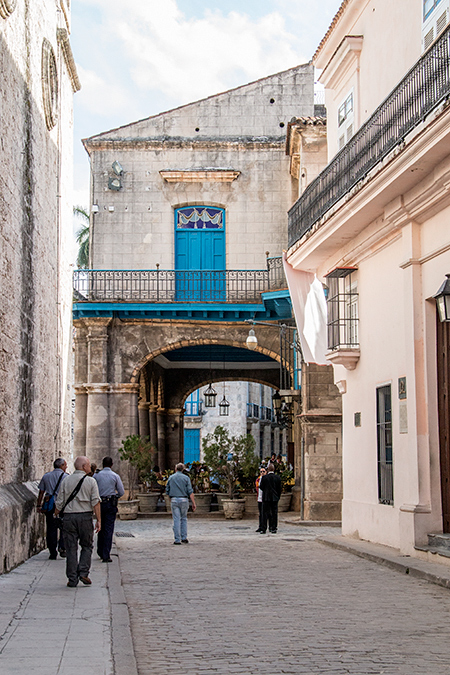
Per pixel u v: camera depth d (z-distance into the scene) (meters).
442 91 11.02
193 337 27.91
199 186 28.56
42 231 14.99
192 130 28.91
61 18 17.38
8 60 11.91
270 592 9.64
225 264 28.41
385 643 6.81
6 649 6.11
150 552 15.02
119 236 28.45
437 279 12.46
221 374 38.47
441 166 11.52
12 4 11.71
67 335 18.38
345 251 17.11
